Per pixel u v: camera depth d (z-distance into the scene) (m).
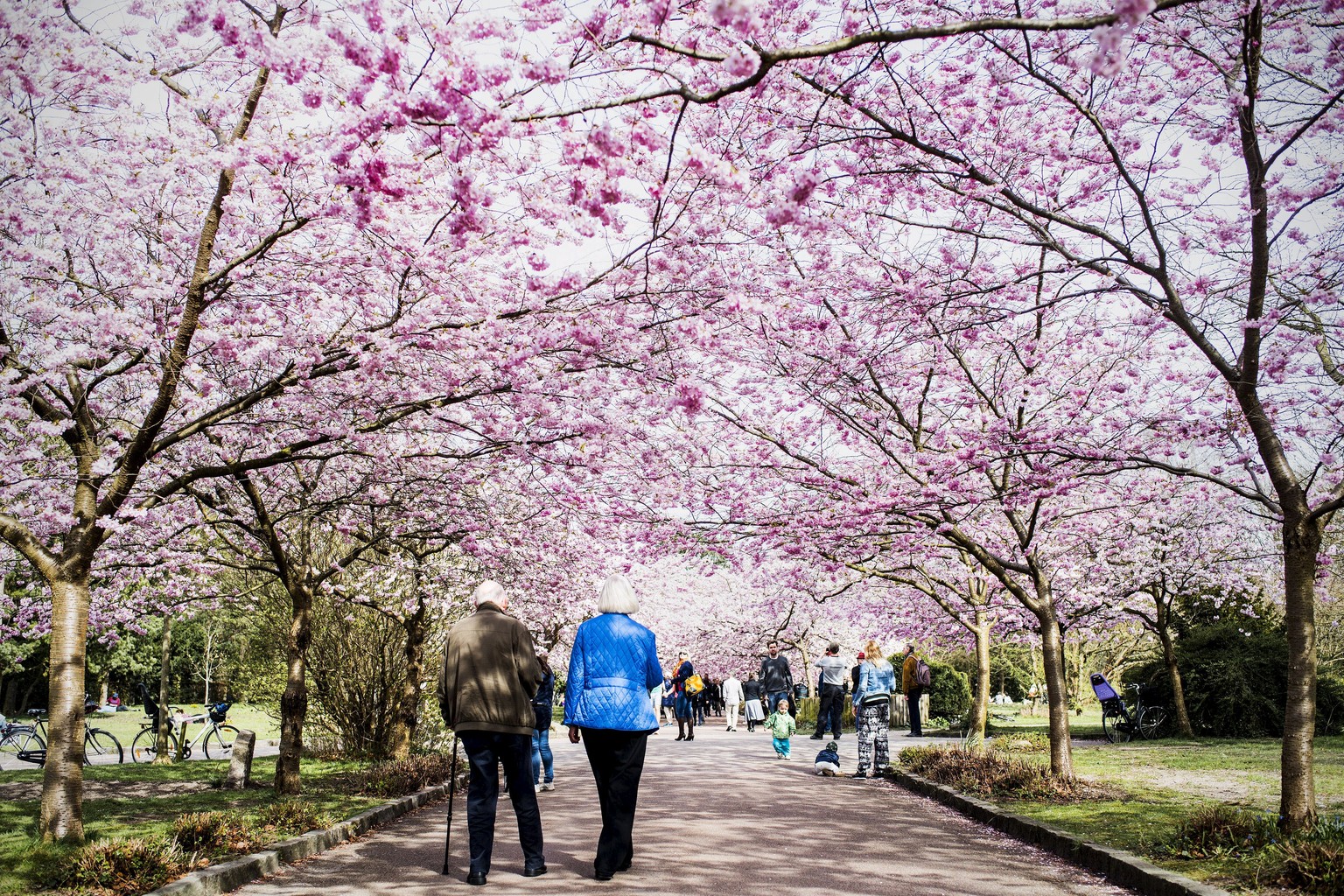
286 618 17.48
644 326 8.67
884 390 11.41
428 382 9.41
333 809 10.17
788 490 12.11
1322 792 9.98
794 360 10.20
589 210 6.14
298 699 12.02
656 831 9.23
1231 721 20.06
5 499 9.71
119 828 8.88
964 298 8.95
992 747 16.58
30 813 9.98
